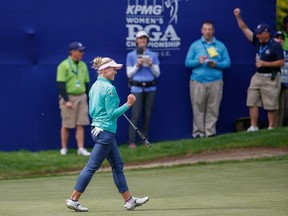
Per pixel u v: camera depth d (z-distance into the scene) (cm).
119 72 4947
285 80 5084
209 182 3575
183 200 2989
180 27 5059
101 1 4909
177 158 4491
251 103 4978
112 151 2759
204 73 4947
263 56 4888
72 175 4153
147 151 4634
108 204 2939
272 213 2541
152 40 5016
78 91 4650
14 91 4788
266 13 5203
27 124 4816
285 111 5128
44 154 4700
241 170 3950
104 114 2733
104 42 4931
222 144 4631
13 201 3075
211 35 4931
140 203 2745
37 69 4819
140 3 4978
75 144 4872
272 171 3881
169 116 5066
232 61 5156
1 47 4759
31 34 4797
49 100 4850
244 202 2873
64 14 4853
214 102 4988
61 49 4859
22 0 4769
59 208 2817
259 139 4644
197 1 5078
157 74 4844
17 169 4306
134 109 4819
